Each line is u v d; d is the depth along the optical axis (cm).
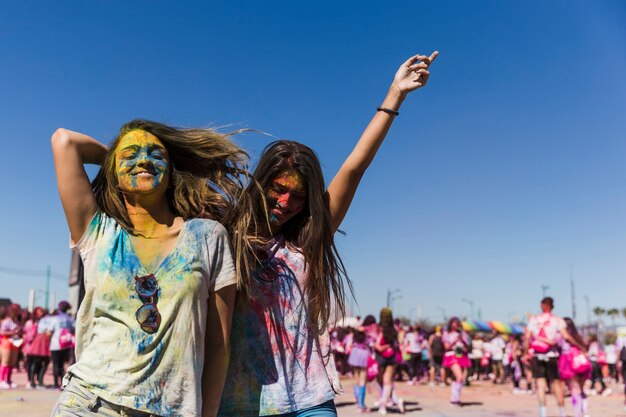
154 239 219
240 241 241
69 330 1200
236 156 250
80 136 224
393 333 968
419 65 280
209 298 223
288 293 251
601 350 1576
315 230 259
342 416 927
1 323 1174
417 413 970
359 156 279
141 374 201
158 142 228
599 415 988
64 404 202
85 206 219
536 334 858
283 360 243
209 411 223
